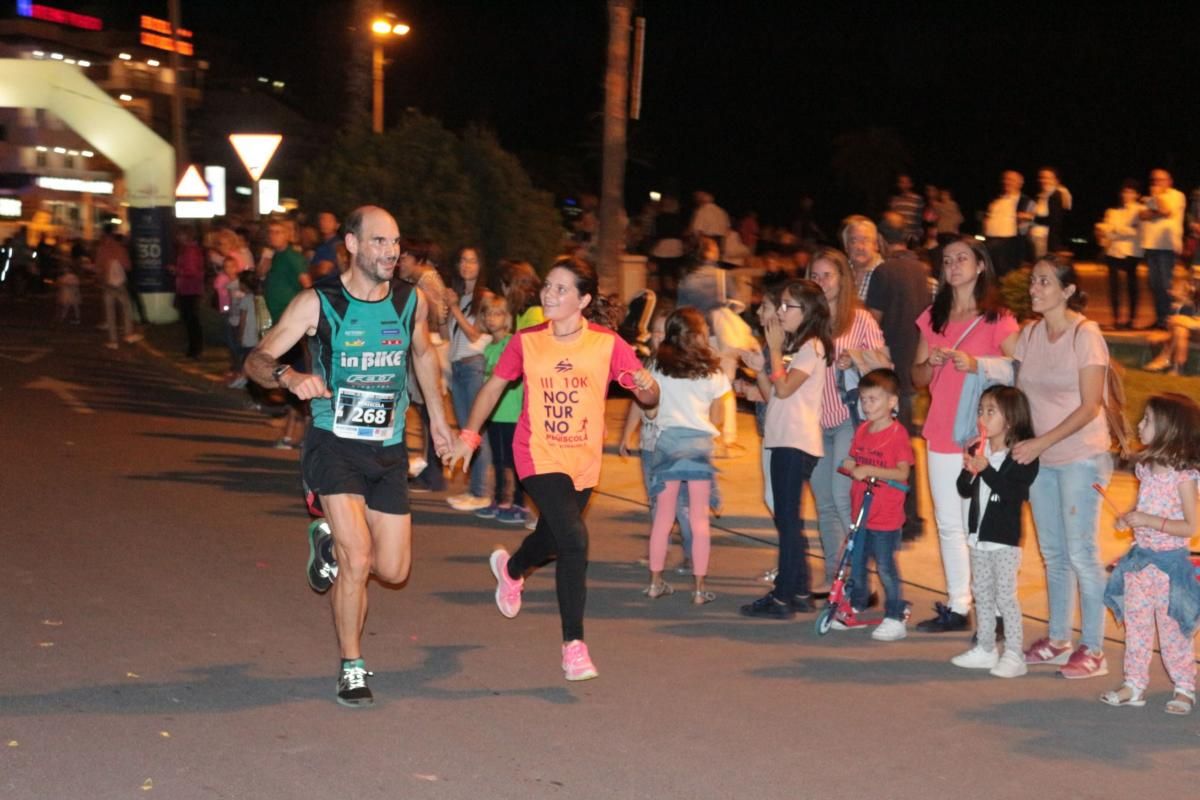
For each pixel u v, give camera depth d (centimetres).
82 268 3903
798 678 657
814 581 850
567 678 637
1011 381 698
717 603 794
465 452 652
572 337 641
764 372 757
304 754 538
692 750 557
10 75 2581
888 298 836
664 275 1942
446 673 647
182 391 1680
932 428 729
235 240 1852
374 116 2469
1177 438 600
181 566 826
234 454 1222
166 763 523
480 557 880
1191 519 601
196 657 655
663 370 776
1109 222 1662
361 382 595
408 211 1706
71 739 545
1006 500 659
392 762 532
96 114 2575
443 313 1010
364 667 621
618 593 809
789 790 519
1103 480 666
